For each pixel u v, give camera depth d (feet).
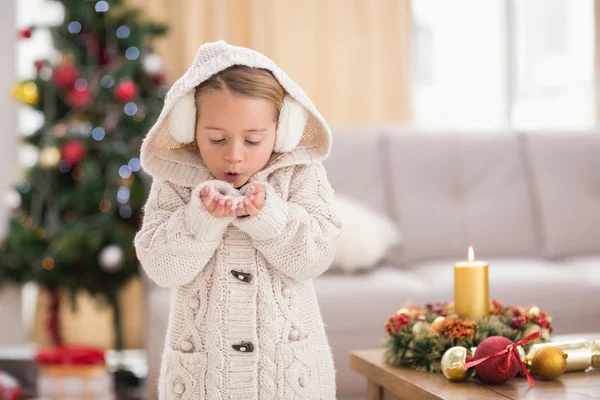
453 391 3.74
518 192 9.48
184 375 3.71
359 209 8.64
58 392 7.70
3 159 9.87
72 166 9.67
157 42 11.60
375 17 12.09
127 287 9.96
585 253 9.36
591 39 12.86
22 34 9.73
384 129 9.64
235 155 3.52
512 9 12.87
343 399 7.43
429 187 9.34
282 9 11.87
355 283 7.52
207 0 11.72
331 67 12.01
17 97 9.48
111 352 10.68
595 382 3.92
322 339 3.89
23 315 10.02
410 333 4.33
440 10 12.83
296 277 3.72
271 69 3.65
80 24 9.84
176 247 3.53
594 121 12.66
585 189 9.58
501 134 9.73
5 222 9.73
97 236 9.03
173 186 3.86
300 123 3.76
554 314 7.61
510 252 9.30
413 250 9.06
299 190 3.87
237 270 3.72
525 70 12.87
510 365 3.81
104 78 9.68
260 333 3.70
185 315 3.77
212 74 3.55
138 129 9.68
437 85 12.87
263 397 3.66
